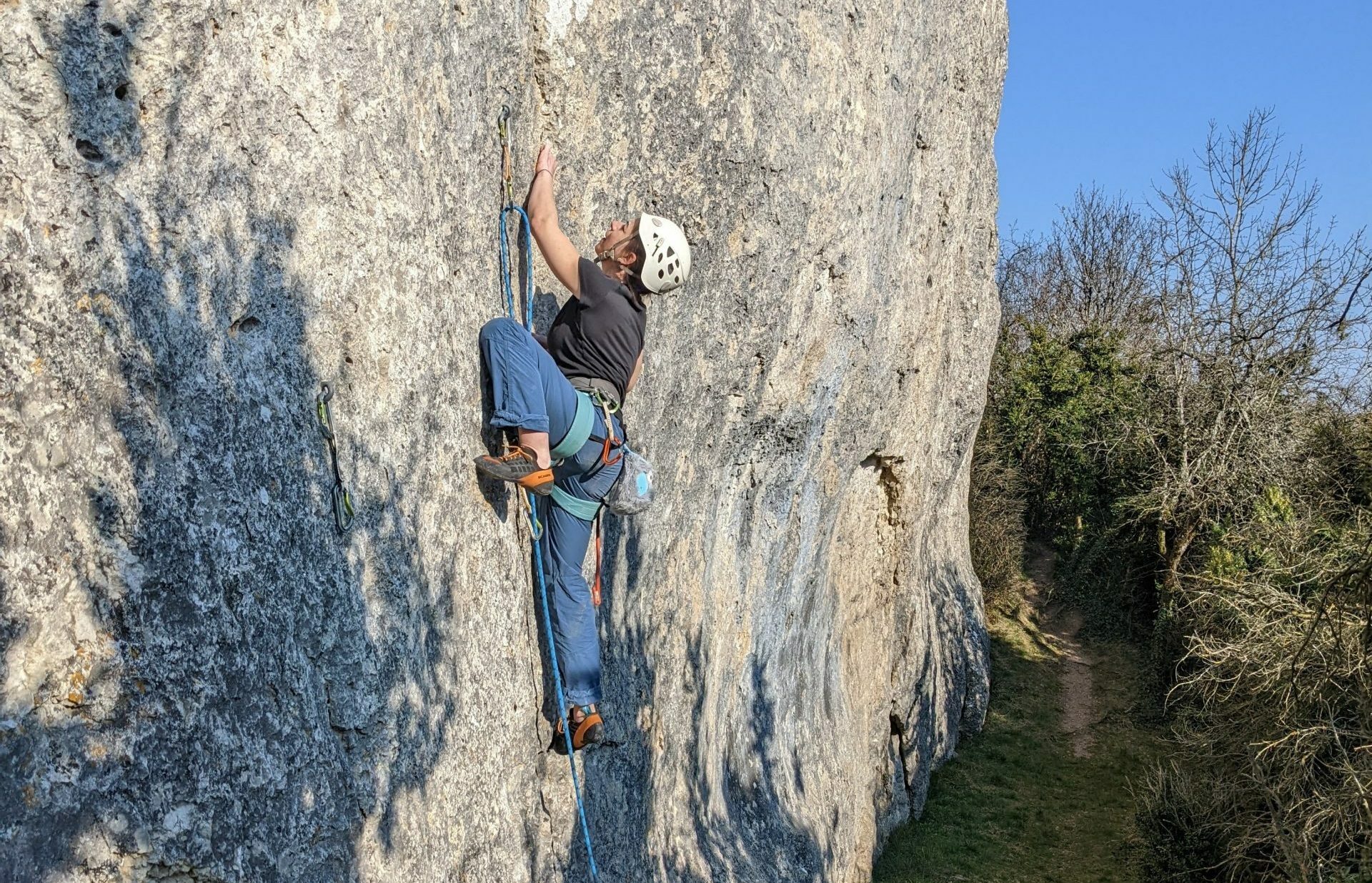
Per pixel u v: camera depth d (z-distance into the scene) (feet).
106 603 7.56
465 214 12.82
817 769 34.76
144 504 7.88
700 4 19.22
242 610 8.63
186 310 8.38
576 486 14.14
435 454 11.69
